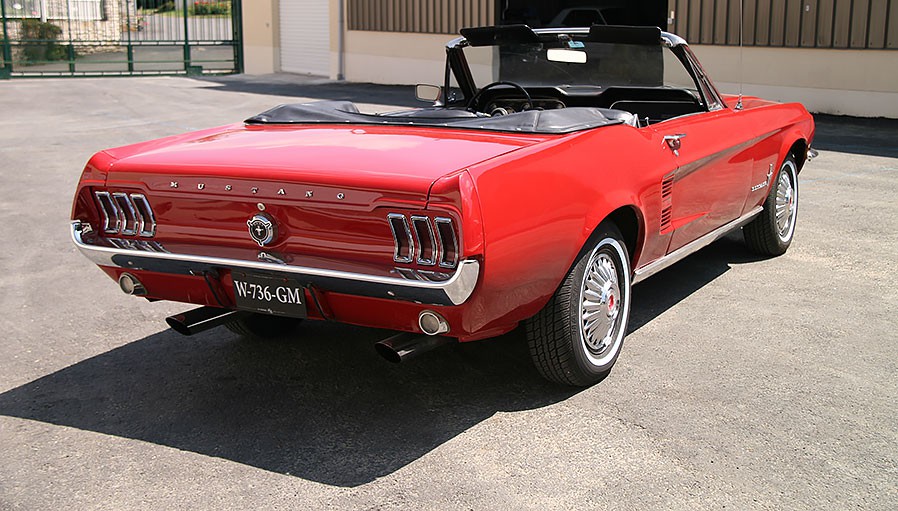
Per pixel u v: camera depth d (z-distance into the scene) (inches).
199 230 135.9
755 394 144.8
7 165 388.2
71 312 193.9
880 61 520.7
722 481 117.6
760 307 189.2
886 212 281.4
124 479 120.3
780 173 222.5
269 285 129.5
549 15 768.3
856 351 163.3
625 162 148.2
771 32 560.4
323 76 961.5
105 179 141.0
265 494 116.0
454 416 138.6
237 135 159.5
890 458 123.6
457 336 125.0
